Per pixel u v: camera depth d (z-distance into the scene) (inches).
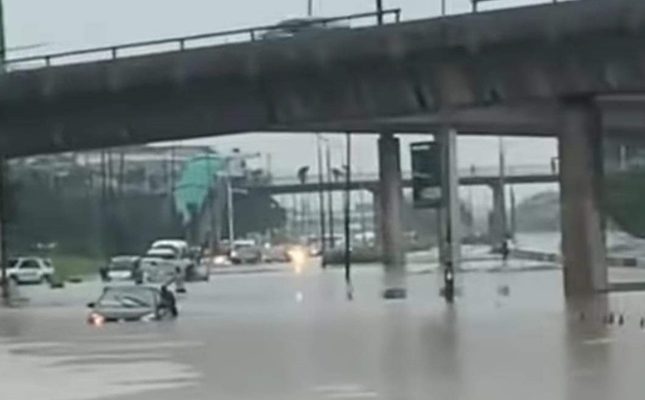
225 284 3914.9
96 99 2630.4
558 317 1947.6
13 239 5022.1
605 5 2171.5
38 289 3816.4
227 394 1025.5
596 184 2459.4
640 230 5142.7
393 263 4330.7
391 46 2370.8
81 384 1121.4
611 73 2257.6
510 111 2947.8
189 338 1643.7
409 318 1988.2
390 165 4298.7
